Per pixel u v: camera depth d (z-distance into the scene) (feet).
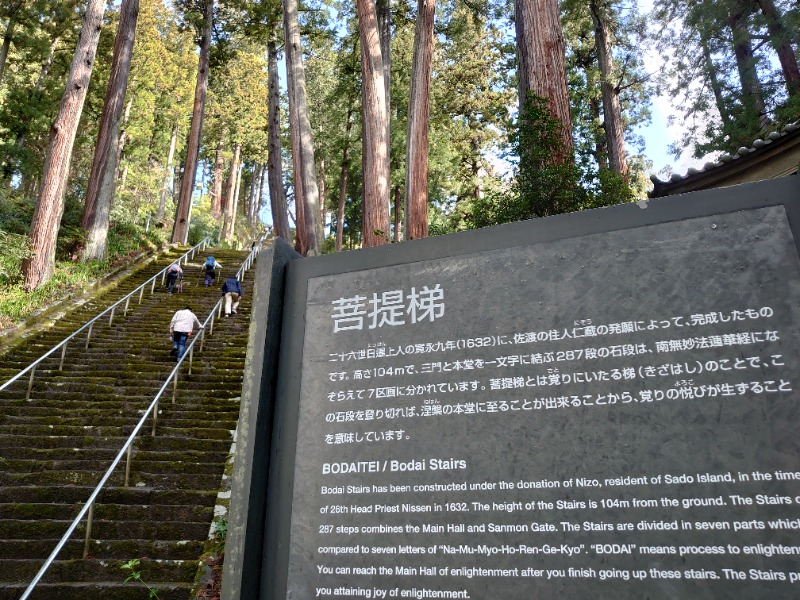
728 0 55.67
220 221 145.79
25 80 85.71
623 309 8.59
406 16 82.48
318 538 9.20
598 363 8.47
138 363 34.88
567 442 8.27
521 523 8.14
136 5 70.44
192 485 21.80
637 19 69.77
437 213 103.14
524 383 8.81
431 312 9.87
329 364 10.27
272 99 90.74
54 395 28.89
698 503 7.39
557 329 8.89
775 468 7.20
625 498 7.73
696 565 7.17
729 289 8.10
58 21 77.20
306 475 9.68
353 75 89.81
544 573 7.80
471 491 8.56
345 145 104.94
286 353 10.71
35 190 96.99
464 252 9.99
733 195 8.46
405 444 9.21
